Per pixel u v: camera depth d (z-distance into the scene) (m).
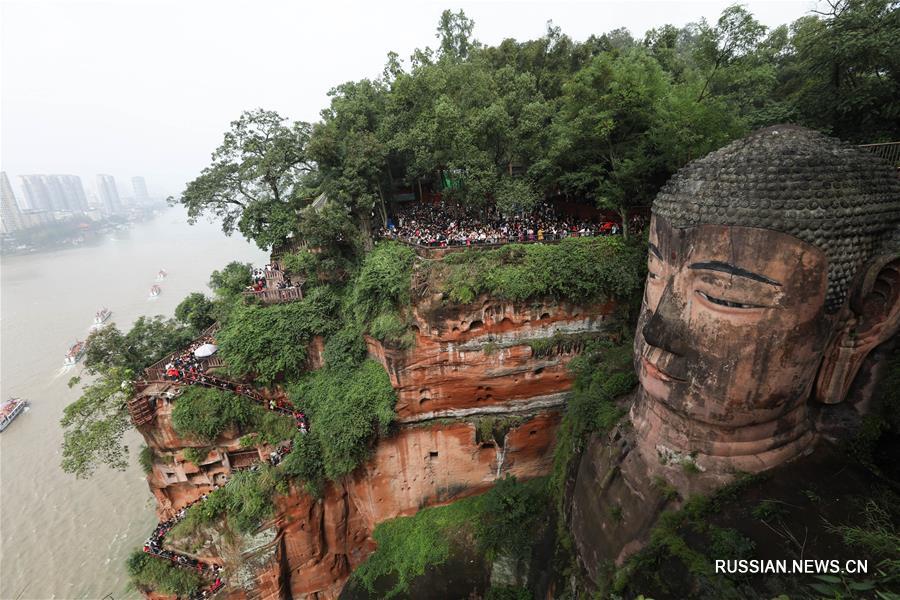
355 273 25.30
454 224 25.06
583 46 31.47
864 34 17.81
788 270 8.73
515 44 32.59
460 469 23.70
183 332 27.00
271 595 21.66
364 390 22.19
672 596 9.53
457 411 22.72
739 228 8.98
